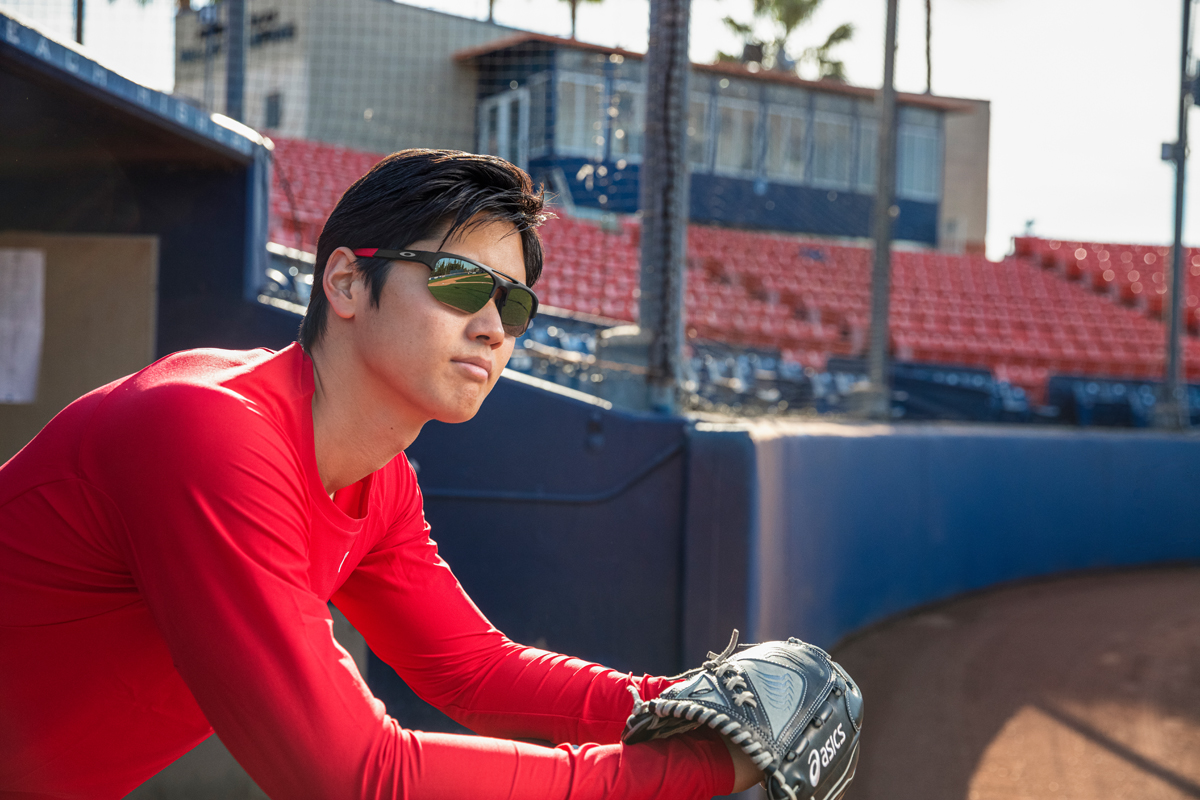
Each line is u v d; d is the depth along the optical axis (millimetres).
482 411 3014
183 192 3150
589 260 14070
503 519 3012
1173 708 3906
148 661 852
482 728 1033
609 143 8773
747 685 813
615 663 2953
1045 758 3295
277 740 677
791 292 16562
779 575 3537
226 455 702
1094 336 17328
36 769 873
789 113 20719
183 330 3168
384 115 8516
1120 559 7367
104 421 741
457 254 781
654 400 3330
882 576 5215
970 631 5094
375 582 1031
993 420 9648
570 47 8469
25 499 769
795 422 4711
